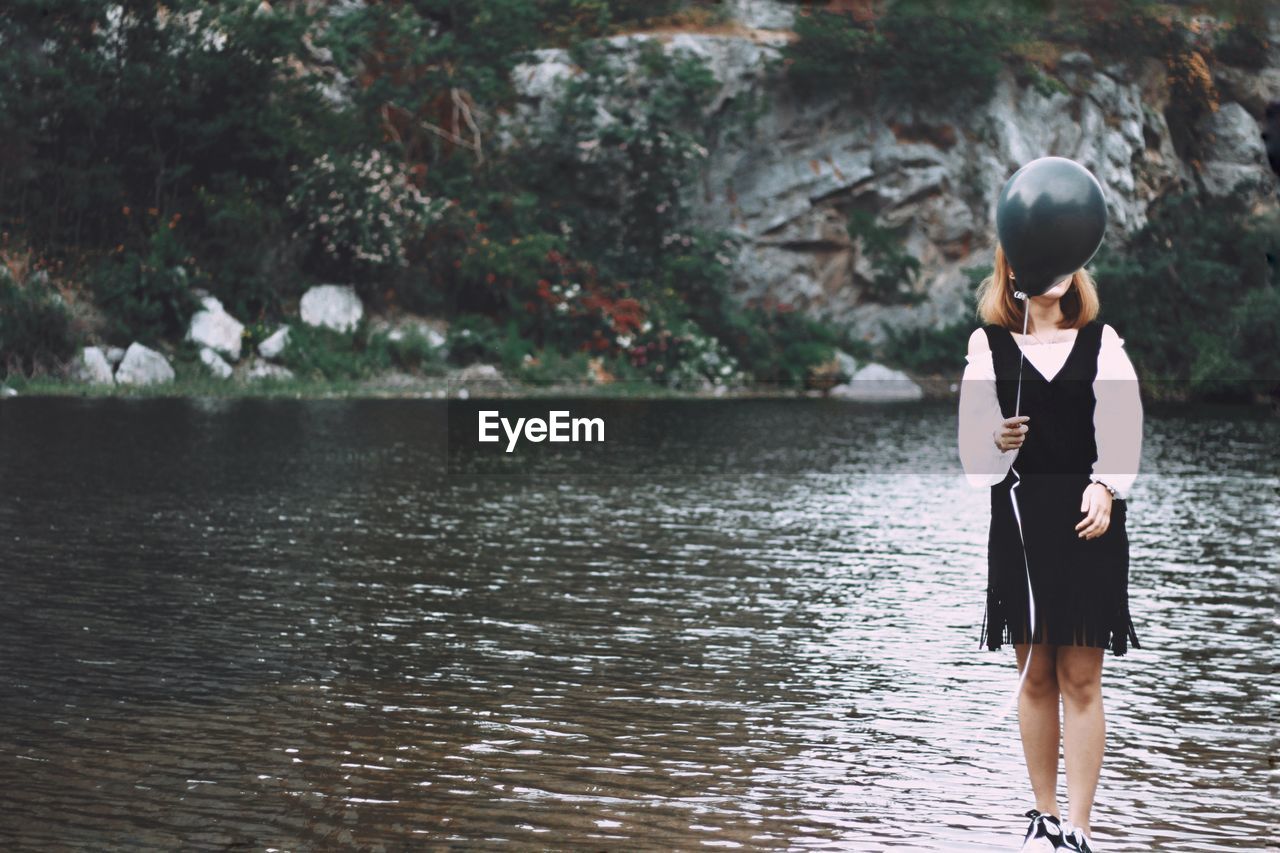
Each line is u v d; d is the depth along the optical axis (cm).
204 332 2528
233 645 673
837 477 1473
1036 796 420
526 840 420
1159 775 493
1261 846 423
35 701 565
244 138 2742
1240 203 3772
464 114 3231
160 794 456
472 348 2838
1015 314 425
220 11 2775
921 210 3553
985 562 957
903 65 3516
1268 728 555
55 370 2355
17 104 2547
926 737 540
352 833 423
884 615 776
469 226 2978
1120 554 407
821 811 452
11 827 422
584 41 3444
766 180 3506
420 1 3275
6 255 2511
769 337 3325
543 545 1005
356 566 898
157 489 1217
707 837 425
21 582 809
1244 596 840
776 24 3728
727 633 724
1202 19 3981
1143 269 3466
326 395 2452
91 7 2645
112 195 2616
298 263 2795
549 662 655
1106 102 3806
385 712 562
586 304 2984
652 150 3278
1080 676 409
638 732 541
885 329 3459
